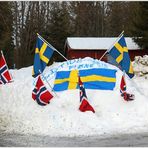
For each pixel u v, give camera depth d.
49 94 15.82
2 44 34.06
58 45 45.06
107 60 34.41
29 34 52.75
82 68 18.09
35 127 13.95
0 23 32.62
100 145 11.59
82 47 38.16
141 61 22.66
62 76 17.77
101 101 16.42
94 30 67.06
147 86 18.84
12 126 14.04
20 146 11.39
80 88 15.37
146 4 35.59
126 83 18.00
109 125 14.38
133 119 14.95
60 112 14.92
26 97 16.55
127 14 67.12
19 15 52.72
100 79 17.72
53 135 13.17
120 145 11.55
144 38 35.84
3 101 16.30
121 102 16.25
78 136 13.02
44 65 16.92
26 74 25.77
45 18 55.84
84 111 15.19
